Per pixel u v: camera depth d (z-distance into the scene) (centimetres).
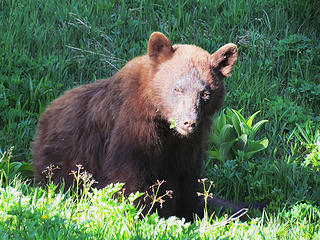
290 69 1507
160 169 949
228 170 1155
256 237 809
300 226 916
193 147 961
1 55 1367
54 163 1027
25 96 1302
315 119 1362
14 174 1034
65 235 671
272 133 1332
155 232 732
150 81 912
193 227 777
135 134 909
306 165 1202
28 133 1222
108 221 745
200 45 1523
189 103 868
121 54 1469
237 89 1401
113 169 924
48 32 1490
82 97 1036
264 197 1116
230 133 1218
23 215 698
